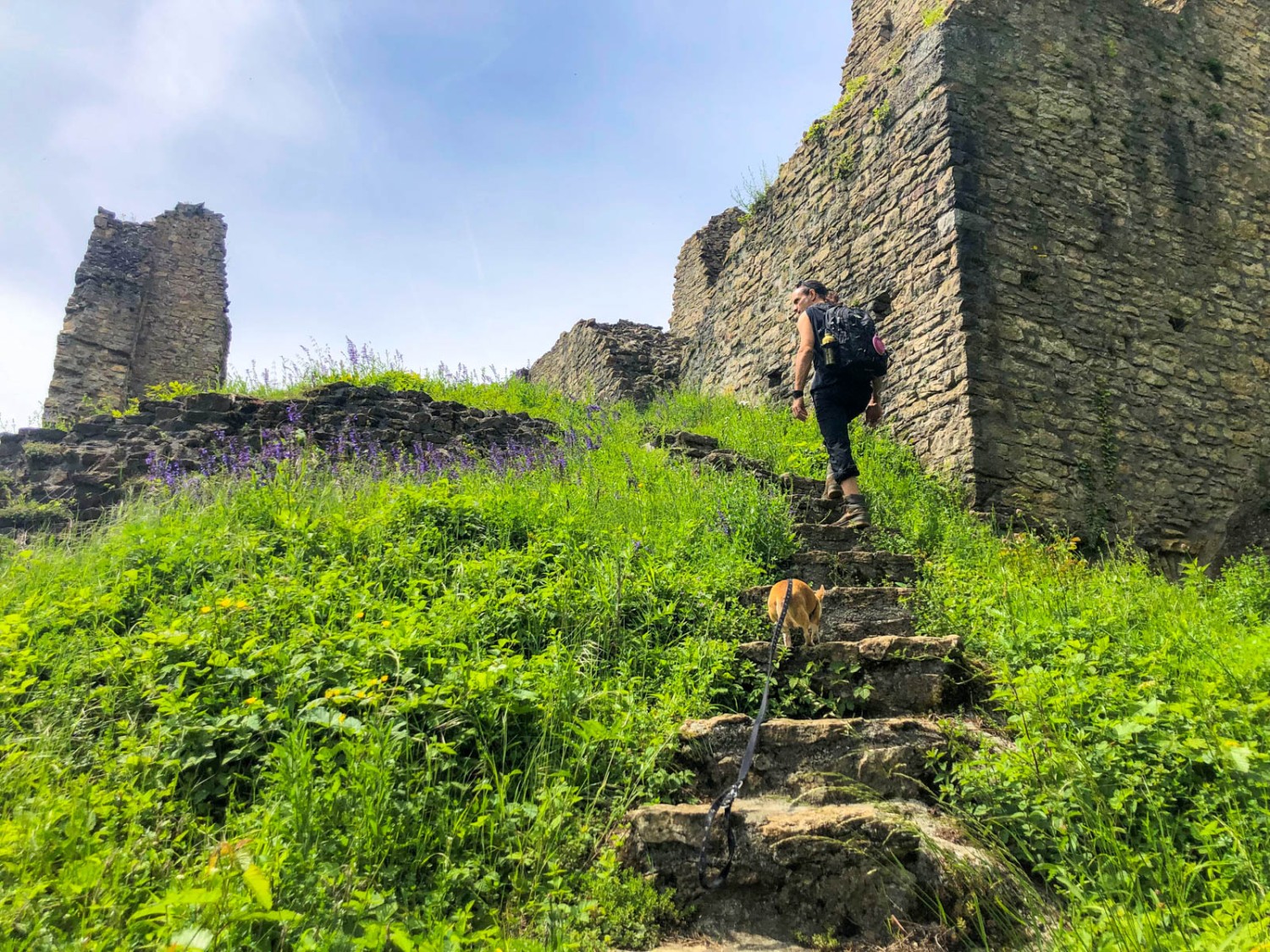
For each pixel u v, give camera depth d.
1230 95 9.94
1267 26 10.50
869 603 4.86
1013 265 8.17
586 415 10.76
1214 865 2.33
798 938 2.59
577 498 6.09
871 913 2.61
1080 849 2.57
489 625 3.98
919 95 8.95
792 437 8.97
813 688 3.95
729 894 2.72
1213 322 9.02
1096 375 8.22
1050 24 9.17
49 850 2.28
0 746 2.86
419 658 3.49
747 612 4.53
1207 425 8.64
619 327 16.91
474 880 2.53
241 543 4.66
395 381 11.29
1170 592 5.53
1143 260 8.82
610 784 3.15
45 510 6.60
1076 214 8.62
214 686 3.22
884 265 9.19
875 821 2.77
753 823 2.81
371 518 5.14
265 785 2.85
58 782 2.73
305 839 2.44
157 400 8.66
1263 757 2.60
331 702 3.15
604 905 2.60
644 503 6.11
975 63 8.70
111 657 3.44
